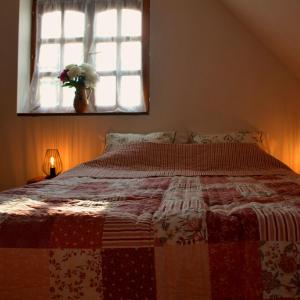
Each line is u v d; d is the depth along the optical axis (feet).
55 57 10.14
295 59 8.35
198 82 9.46
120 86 9.84
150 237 2.92
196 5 9.55
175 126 9.50
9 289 2.86
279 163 7.59
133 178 6.47
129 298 2.77
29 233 3.02
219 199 4.08
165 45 9.61
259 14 7.92
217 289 2.74
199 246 2.85
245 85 9.32
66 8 10.14
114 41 9.93
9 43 9.87
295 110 9.13
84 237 2.96
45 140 9.78
